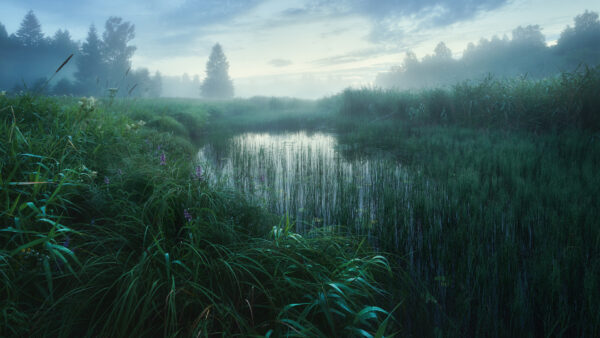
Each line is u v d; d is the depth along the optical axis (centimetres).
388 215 402
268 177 620
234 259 229
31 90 472
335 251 280
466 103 1170
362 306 228
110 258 226
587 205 378
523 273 280
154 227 269
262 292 215
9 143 307
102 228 261
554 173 516
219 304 190
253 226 337
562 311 224
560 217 362
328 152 864
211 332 185
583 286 253
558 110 913
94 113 507
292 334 173
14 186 259
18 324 174
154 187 320
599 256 284
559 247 306
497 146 756
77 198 310
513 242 319
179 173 402
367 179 591
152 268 210
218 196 349
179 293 198
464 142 859
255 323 202
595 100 867
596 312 215
